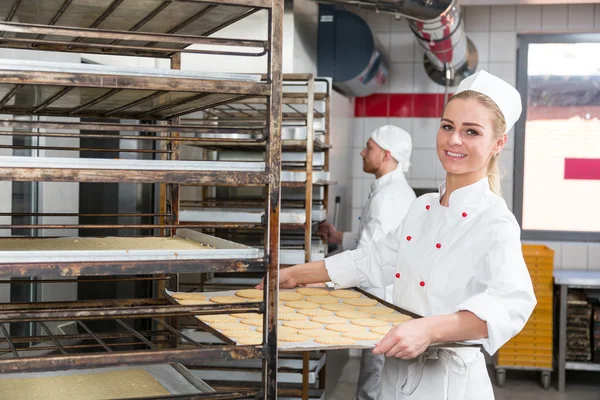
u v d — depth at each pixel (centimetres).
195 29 144
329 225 411
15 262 107
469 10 553
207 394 121
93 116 176
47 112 172
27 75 105
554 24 543
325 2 383
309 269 204
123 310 116
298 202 399
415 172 573
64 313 113
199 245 156
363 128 580
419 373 165
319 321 175
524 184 564
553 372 529
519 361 485
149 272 115
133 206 356
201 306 120
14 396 135
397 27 571
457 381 165
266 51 120
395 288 191
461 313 146
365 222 375
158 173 114
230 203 375
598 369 476
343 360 525
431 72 552
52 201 264
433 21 394
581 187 558
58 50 165
